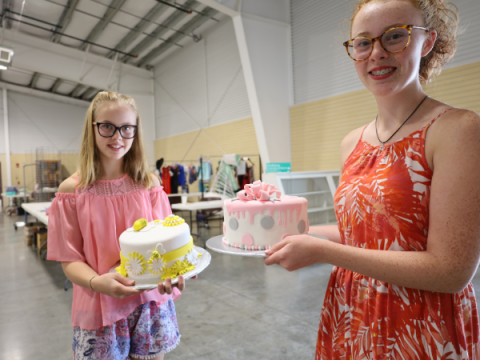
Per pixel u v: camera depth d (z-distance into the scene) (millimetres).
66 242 1128
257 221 1264
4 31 8383
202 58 9086
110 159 1246
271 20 5973
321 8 5680
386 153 764
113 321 1088
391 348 732
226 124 8414
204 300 3189
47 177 11555
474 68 4078
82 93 13414
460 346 671
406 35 674
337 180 5367
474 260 604
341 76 5516
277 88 6160
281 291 3326
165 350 1234
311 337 2402
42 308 3168
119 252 1199
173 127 10664
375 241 762
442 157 645
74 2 7238
